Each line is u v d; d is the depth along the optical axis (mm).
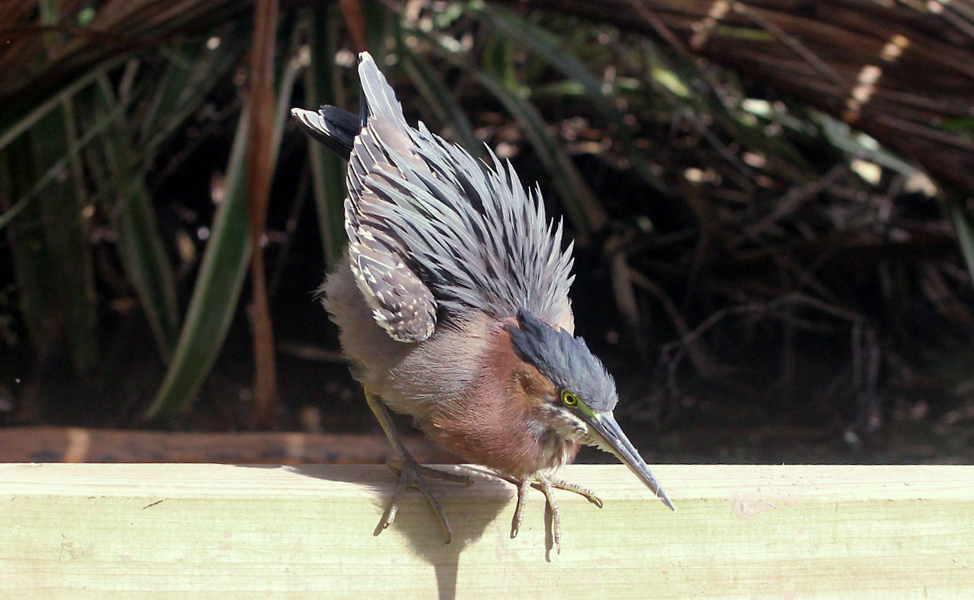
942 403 12648
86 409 11945
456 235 5895
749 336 14172
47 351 12773
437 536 4852
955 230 10883
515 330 5512
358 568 4742
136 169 11469
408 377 5672
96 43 9281
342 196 10062
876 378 13102
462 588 4855
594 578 4883
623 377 13234
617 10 10867
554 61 12773
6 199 12367
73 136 12094
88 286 12680
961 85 9930
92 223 13438
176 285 14297
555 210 14773
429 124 14586
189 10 9438
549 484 5023
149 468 5027
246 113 9906
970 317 14805
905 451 11328
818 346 14172
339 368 13273
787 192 15016
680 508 4852
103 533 4535
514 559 4895
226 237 9727
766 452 11312
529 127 13109
